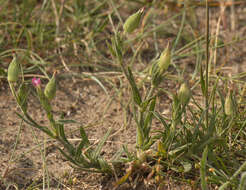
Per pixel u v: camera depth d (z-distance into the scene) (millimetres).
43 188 514
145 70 638
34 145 561
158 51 673
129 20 487
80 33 683
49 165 542
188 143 514
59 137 492
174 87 628
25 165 542
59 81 633
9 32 676
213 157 510
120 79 619
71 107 604
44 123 585
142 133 512
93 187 523
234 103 526
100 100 614
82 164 510
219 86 622
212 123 511
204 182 486
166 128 510
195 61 663
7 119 587
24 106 482
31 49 653
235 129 552
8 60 645
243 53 672
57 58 658
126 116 591
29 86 619
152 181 518
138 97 505
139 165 517
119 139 566
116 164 524
